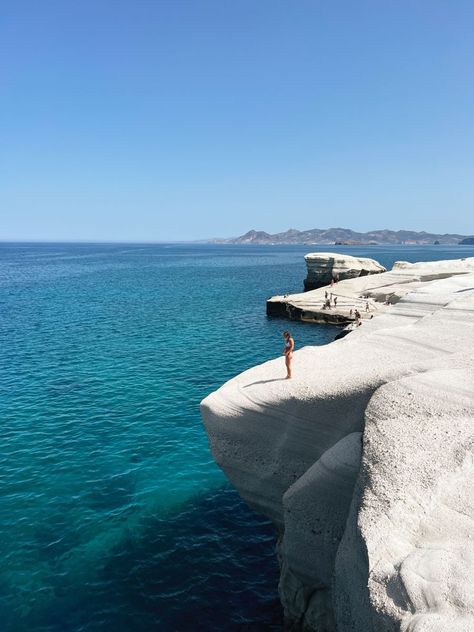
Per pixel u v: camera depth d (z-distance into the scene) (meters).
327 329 48.06
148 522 16.62
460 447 8.93
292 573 11.66
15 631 12.23
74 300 68.69
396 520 7.82
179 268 147.62
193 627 12.51
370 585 7.09
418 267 62.84
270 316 55.69
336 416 12.28
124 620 12.65
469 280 31.62
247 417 13.51
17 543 15.34
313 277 78.56
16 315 55.12
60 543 15.43
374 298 54.88
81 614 12.80
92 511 17.11
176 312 58.28
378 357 15.93
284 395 13.03
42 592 13.46
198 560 14.88
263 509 13.73
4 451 21.28
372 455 9.19
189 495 18.30
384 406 10.66
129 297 72.69
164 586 13.82
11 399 27.44
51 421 24.53
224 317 55.03
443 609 6.09
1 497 17.77
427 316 20.91
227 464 13.98
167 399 27.73
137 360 35.66
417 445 9.16
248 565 14.76
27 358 35.97
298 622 11.93
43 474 19.44
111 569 14.39
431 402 10.54
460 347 15.98
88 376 31.69
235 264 172.62
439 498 8.02
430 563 6.82
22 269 137.62
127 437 22.89
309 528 10.92
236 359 36.34
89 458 20.81
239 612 13.01
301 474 12.65
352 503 9.05
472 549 6.93
